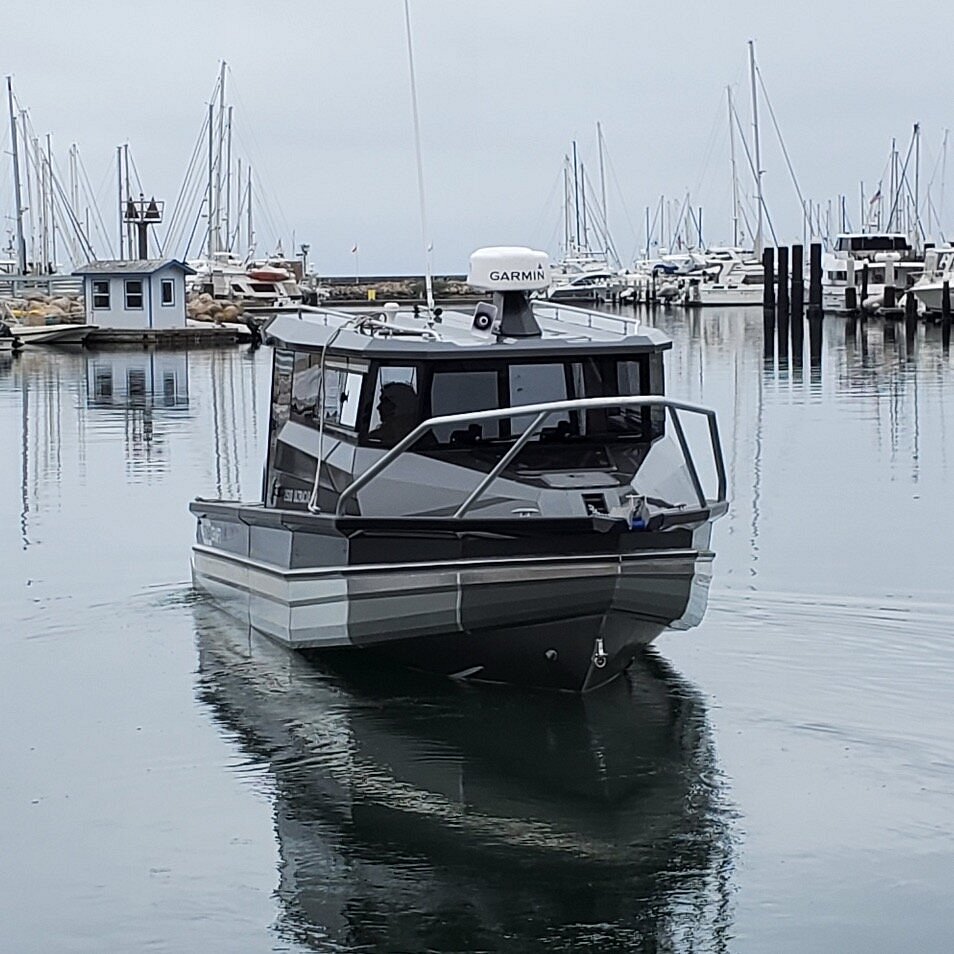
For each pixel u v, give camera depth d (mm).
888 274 75125
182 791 10023
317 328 12750
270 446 13352
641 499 11016
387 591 11445
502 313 12086
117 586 15383
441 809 9680
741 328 67188
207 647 13156
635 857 9008
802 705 11484
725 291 91812
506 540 11078
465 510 11258
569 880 8734
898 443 25812
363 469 11617
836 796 9836
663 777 10125
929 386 36406
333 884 8695
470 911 8359
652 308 93812
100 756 10633
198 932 8172
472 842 9195
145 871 8875
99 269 56281
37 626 13852
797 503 19922
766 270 75438
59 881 8750
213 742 10891
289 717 11383
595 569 10977
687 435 27250
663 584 11219
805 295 88125
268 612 12680
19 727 11203
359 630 11703
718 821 9477
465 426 11672
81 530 18500
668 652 12773
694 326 70188
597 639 11266
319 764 10461
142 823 9531
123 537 18031
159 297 56062
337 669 12398
